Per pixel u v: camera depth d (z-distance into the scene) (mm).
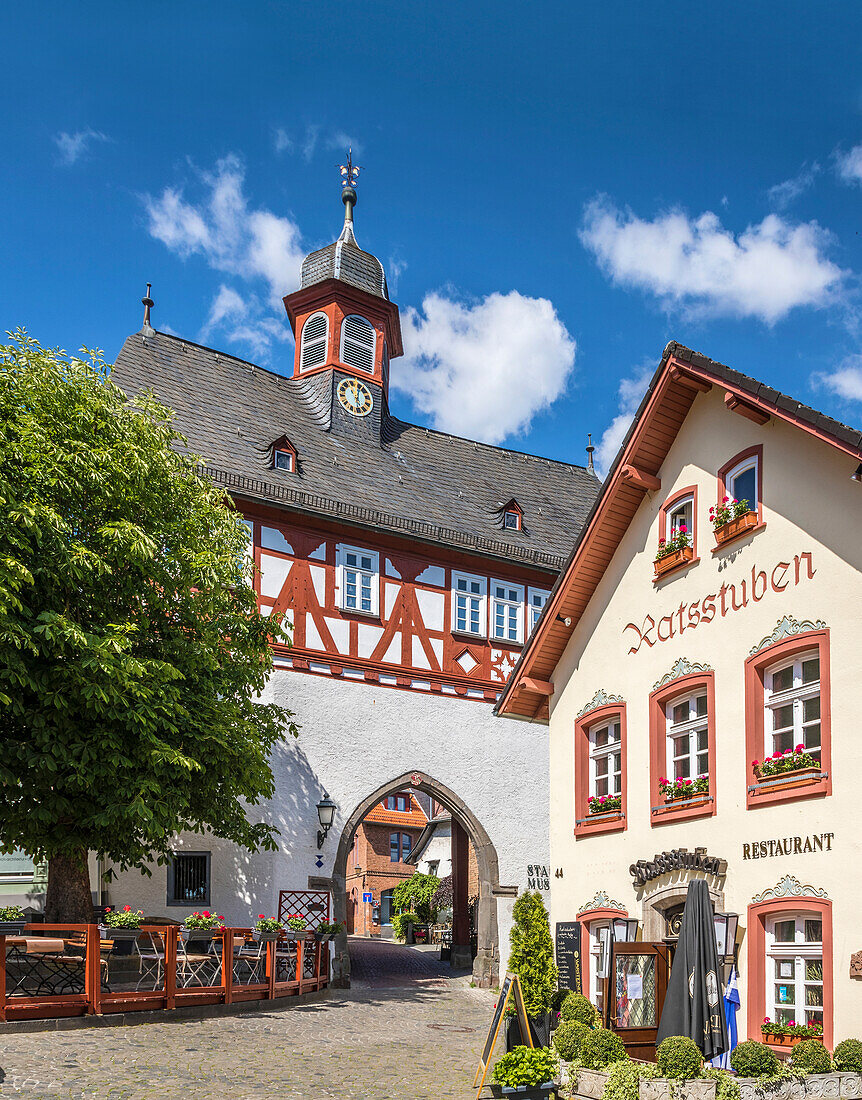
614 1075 11008
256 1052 13305
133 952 16938
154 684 15969
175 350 27953
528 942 14492
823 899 12312
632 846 15680
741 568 14336
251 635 19672
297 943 18766
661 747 15492
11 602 14352
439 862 45156
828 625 12836
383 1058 13500
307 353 30125
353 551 25047
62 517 15828
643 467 16250
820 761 12727
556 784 17547
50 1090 10797
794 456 13703
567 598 17328
